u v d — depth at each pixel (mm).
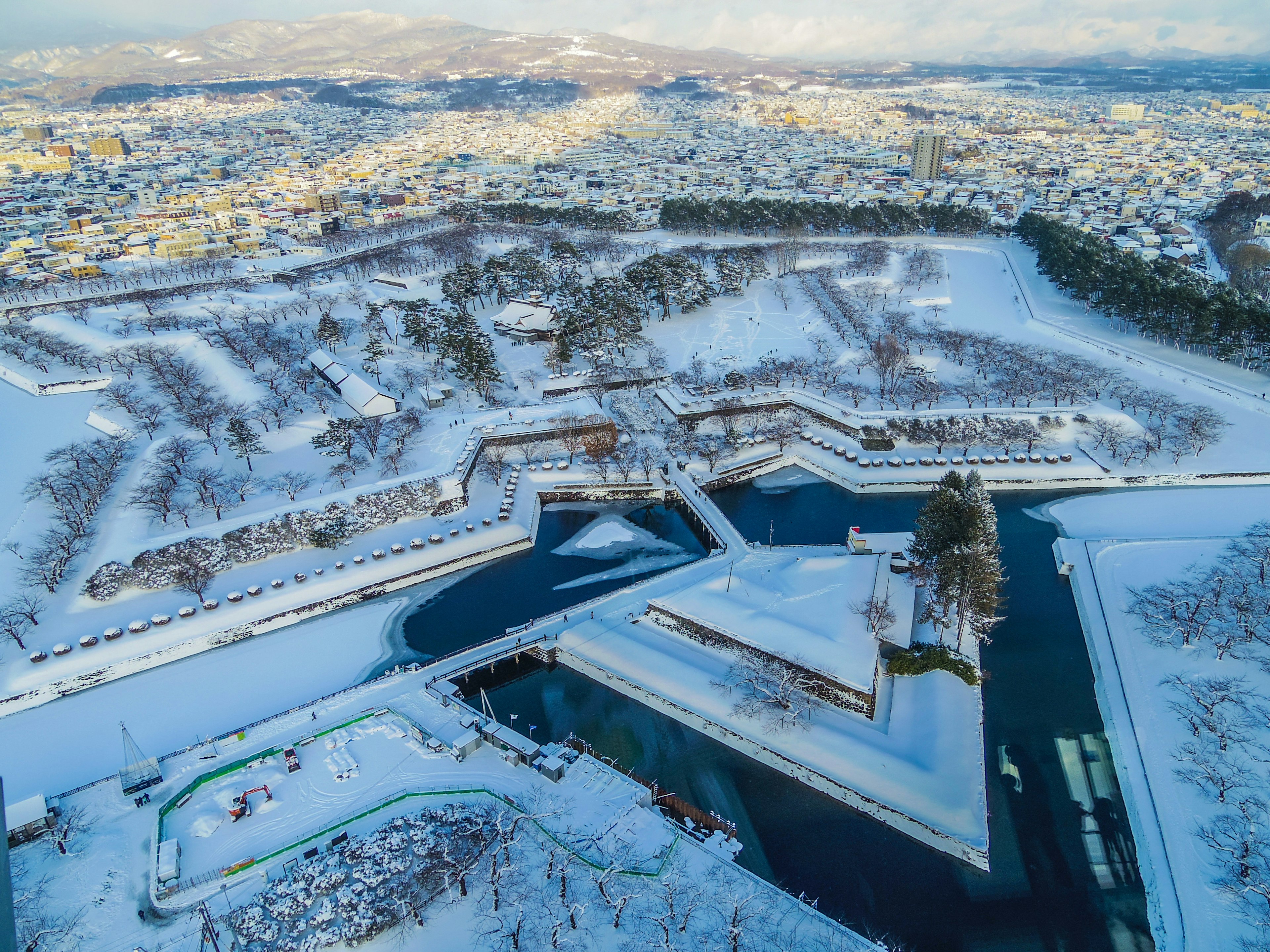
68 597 131375
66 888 83500
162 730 109562
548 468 177375
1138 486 169125
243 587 136750
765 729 104375
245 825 91000
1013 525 157250
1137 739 102812
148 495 151000
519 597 139625
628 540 157000
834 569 128625
